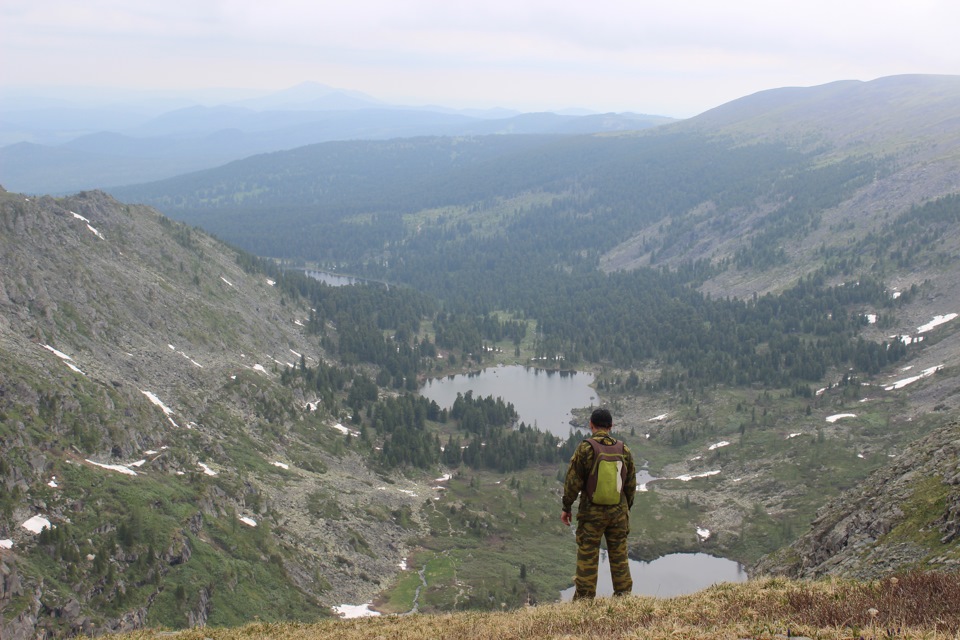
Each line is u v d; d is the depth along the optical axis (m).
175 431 110.00
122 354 126.00
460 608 90.12
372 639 21.14
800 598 17.41
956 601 15.34
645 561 112.75
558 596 97.94
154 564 74.62
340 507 112.88
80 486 79.88
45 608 61.94
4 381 88.12
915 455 43.50
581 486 19.42
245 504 99.62
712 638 14.85
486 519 121.81
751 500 132.00
